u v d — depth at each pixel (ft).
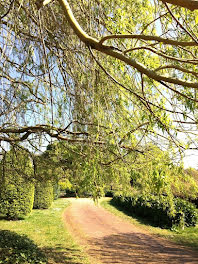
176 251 19.77
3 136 10.95
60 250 19.47
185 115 5.56
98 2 7.25
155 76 4.10
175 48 7.02
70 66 8.39
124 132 7.13
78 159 9.45
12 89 7.13
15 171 15.19
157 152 7.45
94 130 7.54
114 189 10.16
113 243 22.20
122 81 7.71
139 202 35.37
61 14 7.53
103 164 8.19
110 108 7.52
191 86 3.85
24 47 6.62
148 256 18.54
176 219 27.35
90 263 16.81
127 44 7.09
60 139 9.17
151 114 5.44
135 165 7.79
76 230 27.22
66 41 7.78
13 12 5.75
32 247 17.10
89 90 8.07
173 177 7.58
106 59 7.64
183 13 6.18
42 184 15.42
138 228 28.73
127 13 7.34
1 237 17.61
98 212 40.98
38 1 4.62
